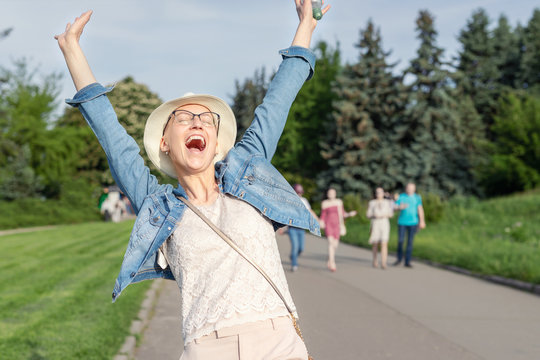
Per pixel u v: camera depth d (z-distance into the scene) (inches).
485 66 2418.8
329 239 532.7
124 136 109.0
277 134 114.9
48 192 1571.1
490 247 670.5
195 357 94.9
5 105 1699.1
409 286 435.8
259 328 94.5
